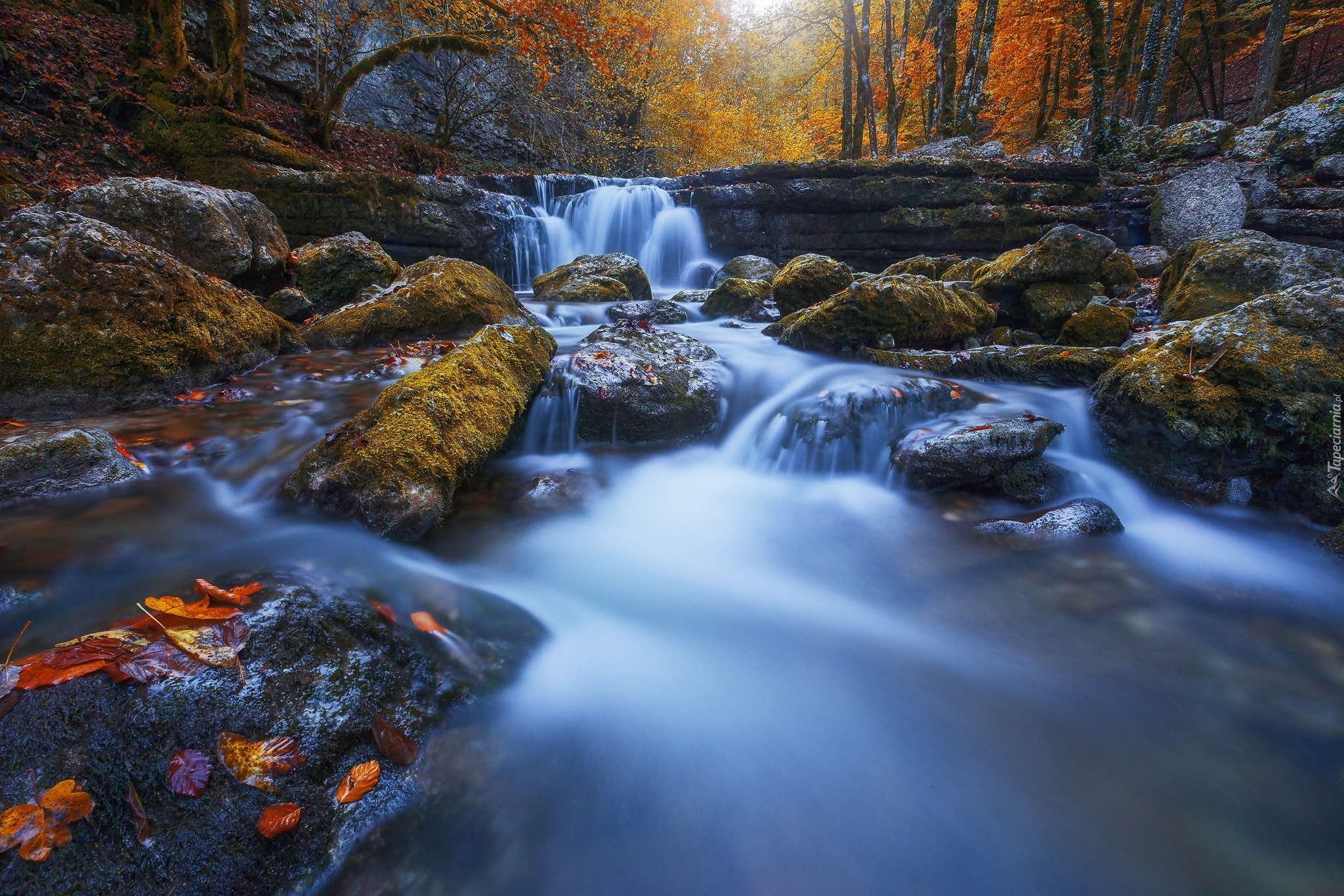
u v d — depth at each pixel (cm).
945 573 323
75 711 144
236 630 181
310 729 164
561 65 1869
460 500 352
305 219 971
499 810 172
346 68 1580
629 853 169
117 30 1078
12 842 122
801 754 206
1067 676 250
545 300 924
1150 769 207
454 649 212
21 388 355
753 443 461
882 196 1263
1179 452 386
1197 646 267
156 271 432
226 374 470
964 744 215
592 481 394
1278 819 189
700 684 236
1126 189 1272
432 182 1089
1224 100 2569
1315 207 1219
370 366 522
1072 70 2464
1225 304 589
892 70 2078
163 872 132
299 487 293
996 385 515
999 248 1264
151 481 303
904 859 173
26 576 211
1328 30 2306
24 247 384
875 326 582
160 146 930
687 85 2223
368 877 150
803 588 313
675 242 1321
